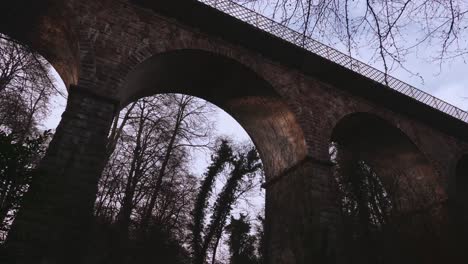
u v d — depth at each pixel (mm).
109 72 10297
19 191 5781
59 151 8547
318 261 9984
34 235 7395
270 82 13266
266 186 14633
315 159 12438
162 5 12188
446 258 10422
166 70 13094
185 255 9938
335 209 11539
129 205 14094
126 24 11359
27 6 11086
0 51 12117
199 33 12695
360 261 10062
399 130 15898
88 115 9297
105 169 16594
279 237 12609
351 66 15367
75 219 7945
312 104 13844
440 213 14047
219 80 14234
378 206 11391
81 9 10836
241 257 18641
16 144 5777
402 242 10547
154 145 19250
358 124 16016
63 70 12781
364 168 12211
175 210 17688
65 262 7441
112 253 8250
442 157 16516
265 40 13555
